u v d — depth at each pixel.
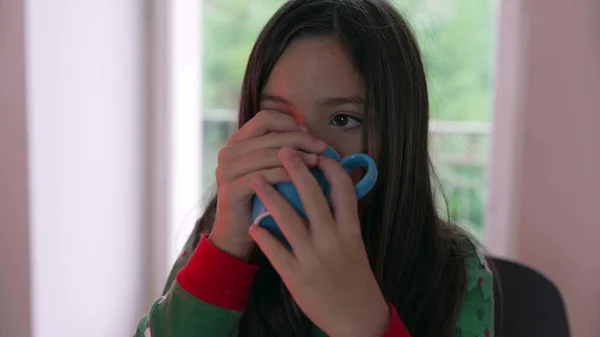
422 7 1.39
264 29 0.65
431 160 0.85
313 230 0.47
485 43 2.03
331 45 0.58
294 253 0.47
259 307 0.69
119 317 1.50
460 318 0.70
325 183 0.50
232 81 2.08
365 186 0.50
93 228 1.40
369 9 0.63
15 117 1.21
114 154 1.44
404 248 0.68
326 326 0.48
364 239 0.67
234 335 0.66
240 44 2.12
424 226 0.72
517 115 1.23
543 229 1.22
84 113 1.34
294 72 0.58
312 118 0.59
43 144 1.24
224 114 1.88
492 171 1.29
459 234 0.80
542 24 1.17
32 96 1.20
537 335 0.87
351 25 0.60
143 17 1.48
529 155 1.22
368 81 0.59
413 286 0.70
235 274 0.57
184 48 1.54
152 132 1.55
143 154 1.53
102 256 1.43
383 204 0.65
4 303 1.29
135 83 1.48
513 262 0.91
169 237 1.57
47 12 1.22
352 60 0.58
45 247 1.27
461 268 0.73
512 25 1.23
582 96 1.16
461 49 2.10
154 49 1.51
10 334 1.30
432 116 1.28
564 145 1.19
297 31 0.60
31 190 1.22
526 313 0.88
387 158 0.63
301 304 0.48
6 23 1.20
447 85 2.11
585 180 1.18
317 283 0.46
